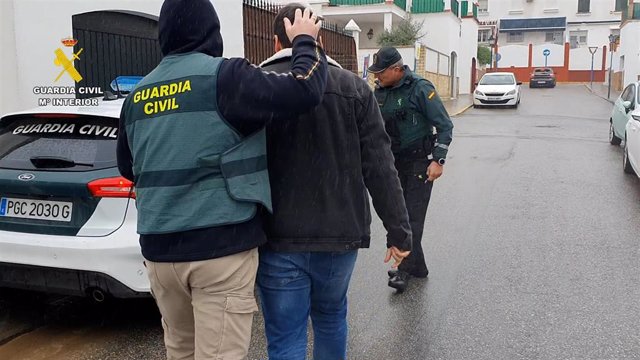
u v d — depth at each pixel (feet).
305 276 8.89
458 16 110.42
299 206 8.60
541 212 24.73
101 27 28.76
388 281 16.51
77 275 12.63
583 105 89.97
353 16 84.48
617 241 20.52
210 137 7.54
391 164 9.13
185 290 8.03
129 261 12.46
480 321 14.25
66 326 14.52
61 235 12.73
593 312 14.62
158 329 14.30
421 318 14.49
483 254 19.25
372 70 15.56
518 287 16.35
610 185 30.25
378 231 22.66
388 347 13.05
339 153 8.74
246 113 7.55
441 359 12.46
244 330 8.07
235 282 7.88
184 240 7.63
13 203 13.15
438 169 15.62
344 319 9.84
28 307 15.60
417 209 16.33
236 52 35.96
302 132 8.57
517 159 39.06
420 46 78.38
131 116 8.14
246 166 7.81
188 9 7.87
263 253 8.75
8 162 13.32
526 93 123.24
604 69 167.22
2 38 25.55
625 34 116.06
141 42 30.73
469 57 123.13
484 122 65.05
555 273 17.42
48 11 26.61
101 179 12.59
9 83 25.95
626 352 12.59
